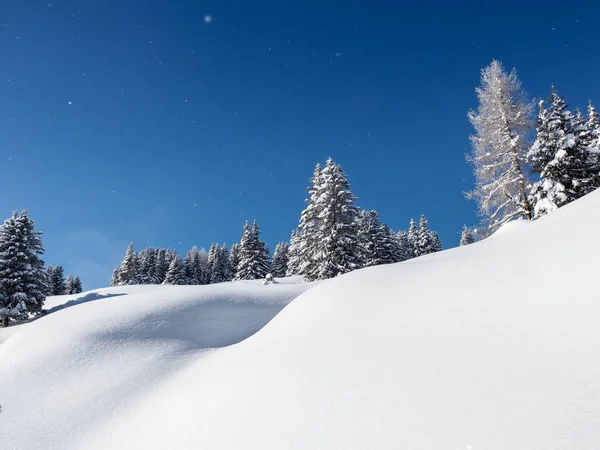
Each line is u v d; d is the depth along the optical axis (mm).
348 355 4219
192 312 11859
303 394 3695
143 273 63781
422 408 2820
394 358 3787
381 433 2693
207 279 68875
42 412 6723
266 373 4637
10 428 6246
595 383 2498
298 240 45219
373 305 5484
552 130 18328
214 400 4652
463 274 5359
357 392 3365
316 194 32906
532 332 3408
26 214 33312
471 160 17484
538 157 18031
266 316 12484
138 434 4949
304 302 7160
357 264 28406
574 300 3629
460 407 2689
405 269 6793
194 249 86000
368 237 41562
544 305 3766
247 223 52781
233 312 12453
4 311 28438
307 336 5344
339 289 6773
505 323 3738
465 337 3736
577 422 2213
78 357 8867
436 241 55094
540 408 2426
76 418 6348
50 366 8555
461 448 2301
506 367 3010
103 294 31672
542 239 5559
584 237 4820
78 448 5297
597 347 2875
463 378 3043
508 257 5355
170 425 4672
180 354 8914
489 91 17734
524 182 16719
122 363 8477
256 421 3555
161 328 10555
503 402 2598
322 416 3182
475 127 17953
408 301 5145
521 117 17094
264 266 51062
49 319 11672
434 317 4430
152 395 6715
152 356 8742
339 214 29641
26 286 30609
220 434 3643
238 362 5934
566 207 7316
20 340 10484
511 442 2227
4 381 8125
